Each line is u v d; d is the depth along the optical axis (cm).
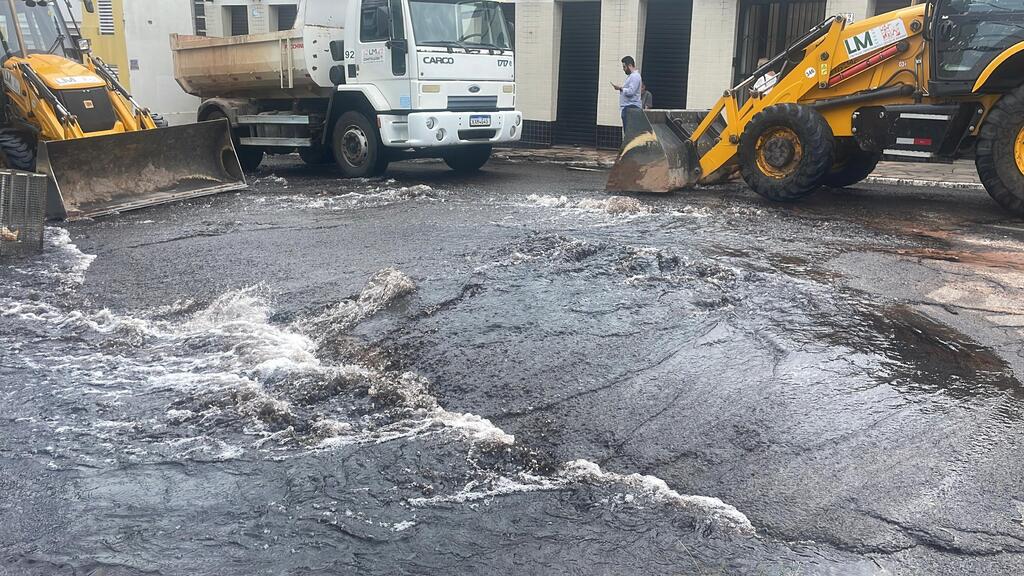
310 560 309
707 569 298
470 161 1444
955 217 933
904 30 947
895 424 407
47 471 380
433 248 771
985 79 881
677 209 986
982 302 593
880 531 319
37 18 1150
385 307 591
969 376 464
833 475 362
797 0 1530
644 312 569
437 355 503
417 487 358
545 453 387
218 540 323
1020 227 873
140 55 1545
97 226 938
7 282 689
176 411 440
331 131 1388
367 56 1286
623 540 316
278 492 357
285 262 734
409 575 298
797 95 1036
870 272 677
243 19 2167
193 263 743
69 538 326
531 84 1847
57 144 998
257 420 428
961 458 374
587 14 1781
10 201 770
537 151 1777
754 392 445
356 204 1060
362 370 482
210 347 531
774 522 327
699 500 342
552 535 321
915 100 962
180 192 1120
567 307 581
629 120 1134
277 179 1343
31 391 469
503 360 494
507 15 1841
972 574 293
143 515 342
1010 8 878
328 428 412
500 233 836
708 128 1175
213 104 1520
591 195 1119
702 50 1612
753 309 575
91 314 605
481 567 302
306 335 550
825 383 455
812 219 920
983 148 912
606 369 479
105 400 455
